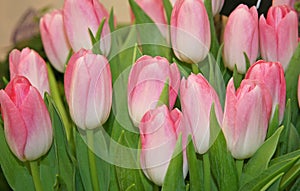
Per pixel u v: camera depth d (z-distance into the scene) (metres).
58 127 0.67
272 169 0.63
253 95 0.60
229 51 0.70
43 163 0.68
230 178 0.64
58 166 0.68
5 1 2.15
